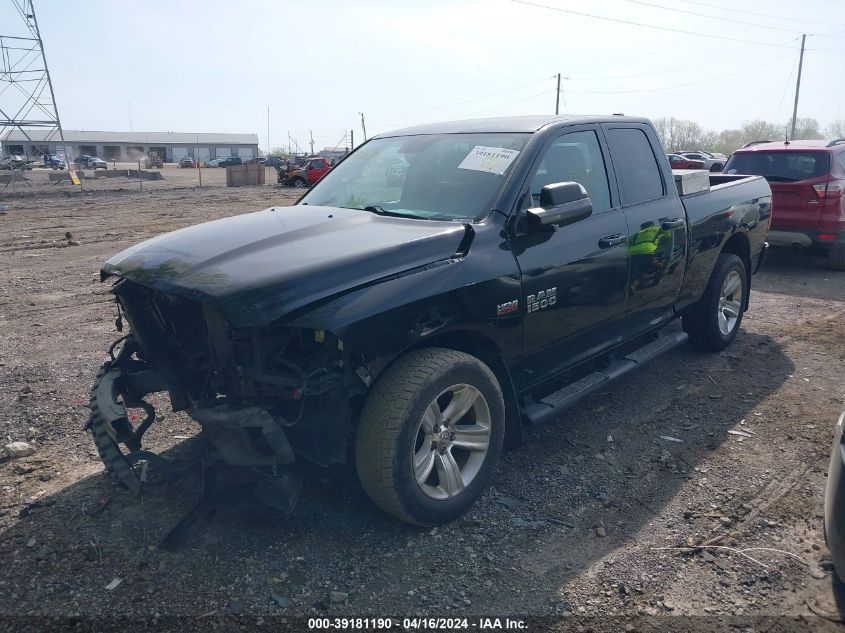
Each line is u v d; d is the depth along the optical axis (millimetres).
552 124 4289
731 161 10352
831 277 9578
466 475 3570
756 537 3387
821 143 9945
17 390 5262
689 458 4199
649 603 2930
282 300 2932
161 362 3744
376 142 5066
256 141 113562
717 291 5812
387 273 3201
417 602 2926
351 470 3953
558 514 3605
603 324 4449
